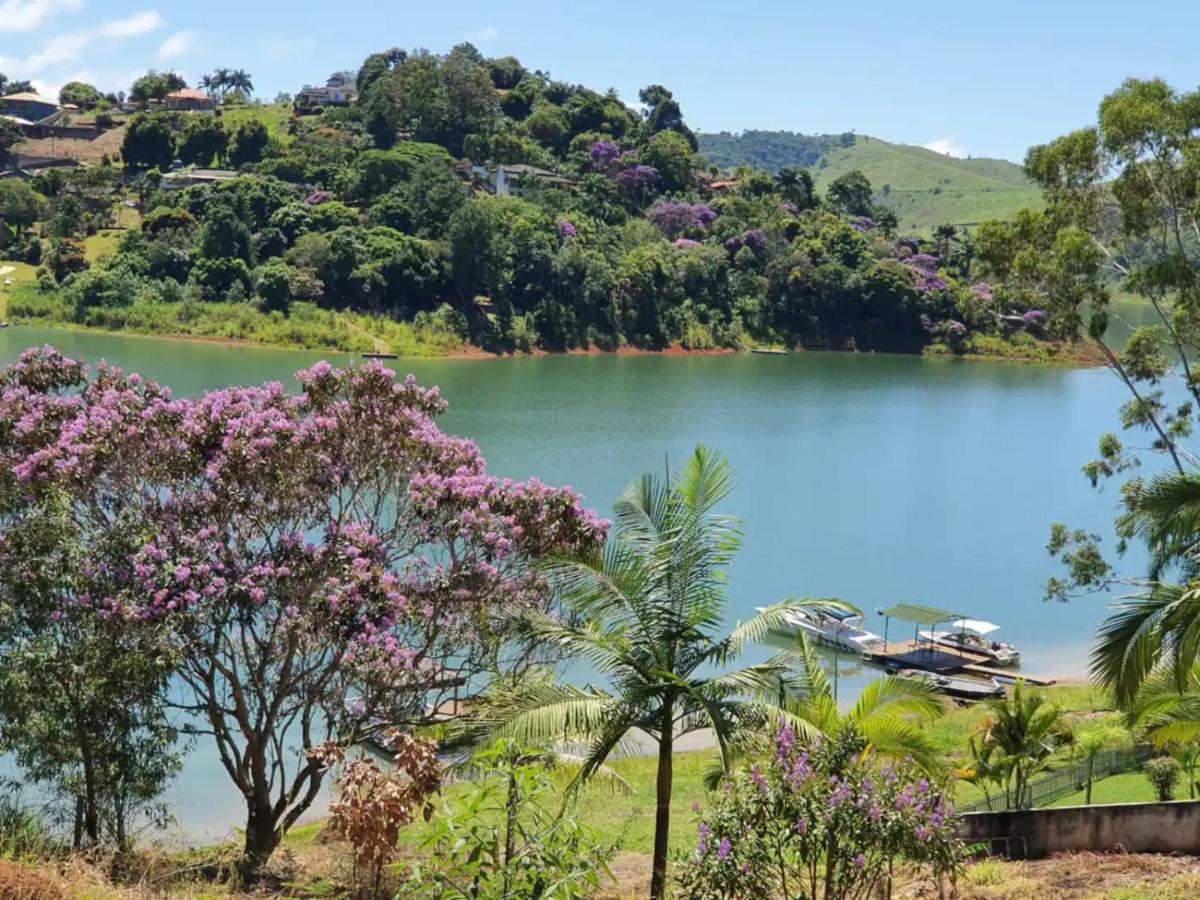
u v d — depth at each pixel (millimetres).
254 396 22125
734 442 93562
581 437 89438
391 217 155375
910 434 102625
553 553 16656
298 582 20125
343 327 134875
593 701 15617
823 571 57812
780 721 14852
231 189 156750
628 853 20844
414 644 21578
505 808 9266
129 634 18062
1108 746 28031
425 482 21203
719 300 168625
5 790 21859
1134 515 16906
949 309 172125
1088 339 47719
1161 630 15031
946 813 11945
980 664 45781
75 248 143625
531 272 152000
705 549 16234
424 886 8875
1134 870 16594
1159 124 37469
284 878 18203
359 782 11695
